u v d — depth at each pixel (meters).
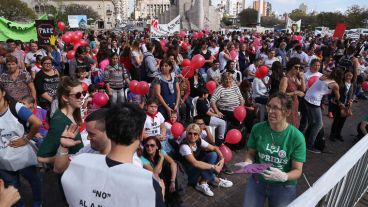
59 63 9.60
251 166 2.40
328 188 2.14
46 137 2.66
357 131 6.52
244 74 9.17
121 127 1.53
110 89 6.45
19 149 3.12
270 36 20.89
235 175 4.93
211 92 6.49
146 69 7.25
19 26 12.02
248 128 6.21
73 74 6.20
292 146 2.50
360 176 3.21
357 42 16.88
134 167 1.51
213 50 11.00
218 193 4.38
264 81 6.33
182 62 7.73
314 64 6.52
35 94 5.27
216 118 5.49
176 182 3.79
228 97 5.74
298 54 10.12
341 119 6.33
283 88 4.89
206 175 4.31
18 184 3.33
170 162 3.83
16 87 4.98
